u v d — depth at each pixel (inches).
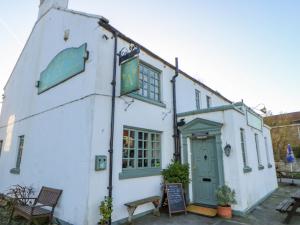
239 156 273.6
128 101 265.6
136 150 268.5
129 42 285.4
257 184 326.3
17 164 359.9
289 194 398.0
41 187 271.9
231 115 282.2
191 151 319.3
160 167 299.7
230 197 249.8
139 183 259.0
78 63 260.2
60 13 326.6
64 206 224.5
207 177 295.6
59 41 313.6
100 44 244.8
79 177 216.5
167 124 327.6
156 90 328.2
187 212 269.4
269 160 453.1
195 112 319.9
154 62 325.7
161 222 231.3
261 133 421.4
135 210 247.9
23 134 354.0
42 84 328.5
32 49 394.0
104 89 237.9
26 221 235.8
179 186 281.3
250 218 244.4
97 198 208.2
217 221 234.1
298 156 868.0
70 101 259.0
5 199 319.9
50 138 278.5
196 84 447.5
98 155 215.8
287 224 224.8
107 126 232.7
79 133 231.9
